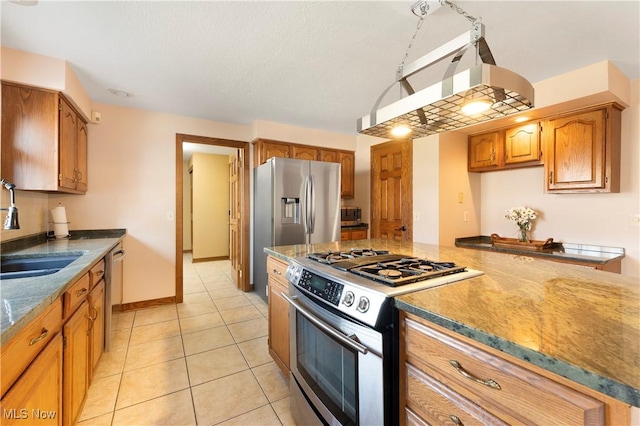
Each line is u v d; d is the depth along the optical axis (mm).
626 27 1696
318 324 1254
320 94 2795
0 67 1954
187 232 6949
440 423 844
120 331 2641
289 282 1651
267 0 1531
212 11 1616
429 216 3299
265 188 3418
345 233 4207
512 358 683
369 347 1013
